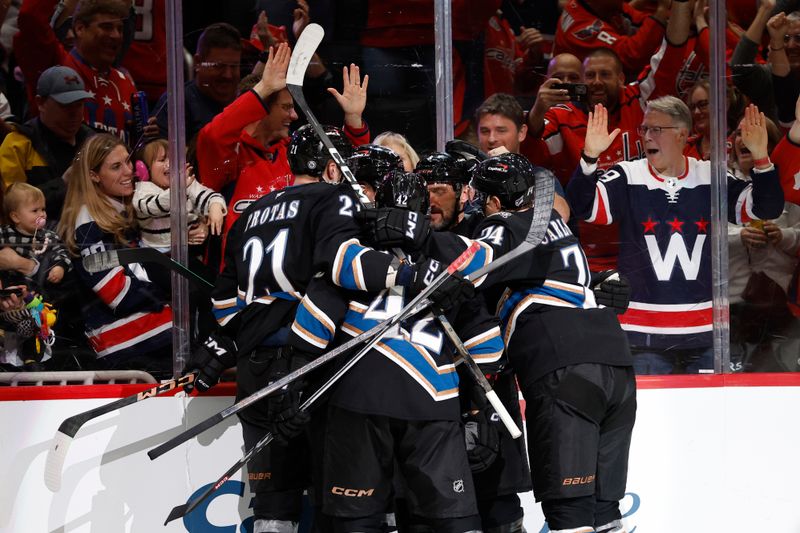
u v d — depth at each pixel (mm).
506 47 3139
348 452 2408
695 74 3125
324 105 3090
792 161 3135
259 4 3014
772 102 3143
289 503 2707
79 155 2918
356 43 3090
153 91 2959
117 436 2865
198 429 2484
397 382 2389
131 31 2932
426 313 2498
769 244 3139
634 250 3133
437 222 2871
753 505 3061
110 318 2934
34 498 2838
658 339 3127
